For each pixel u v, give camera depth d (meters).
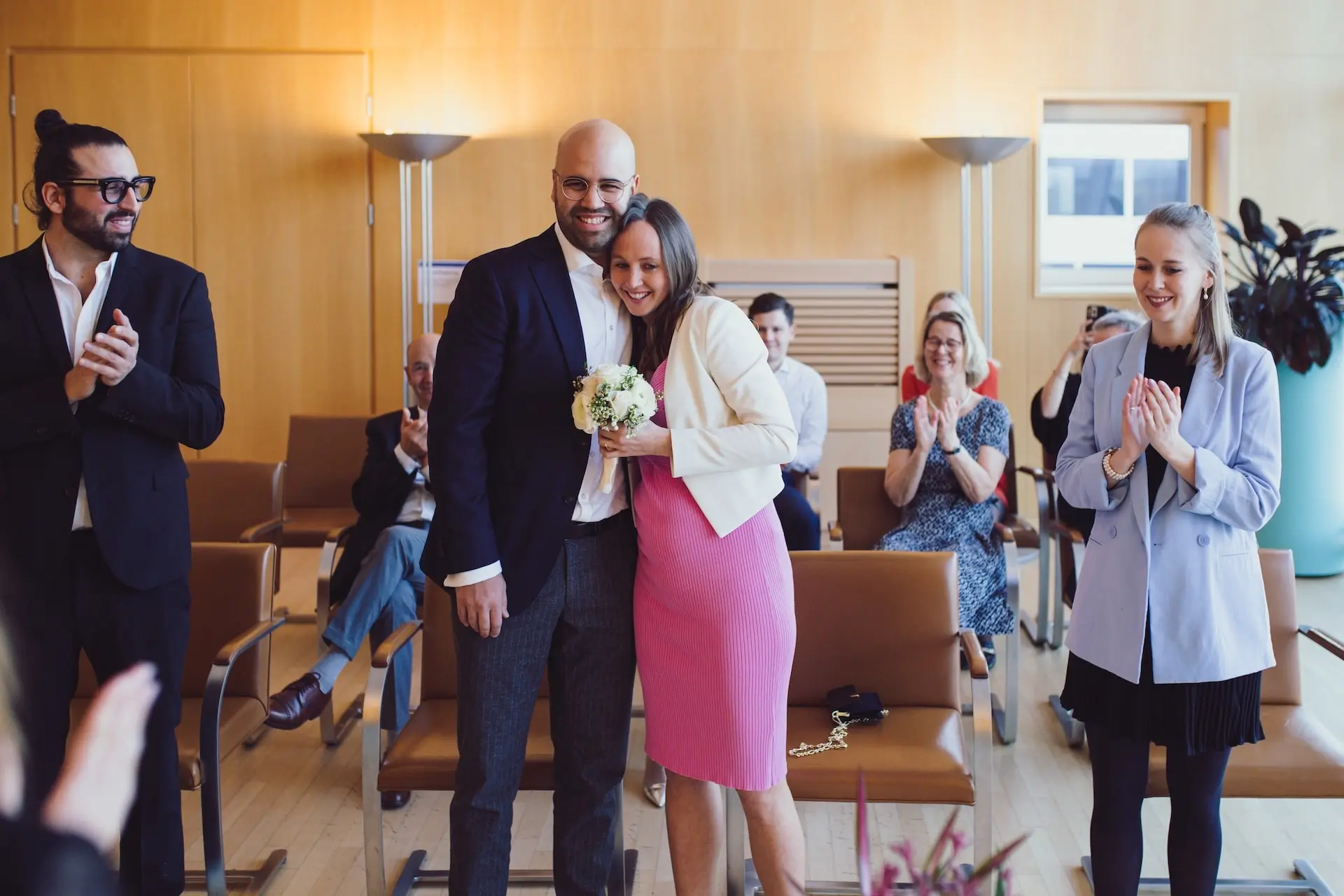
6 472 2.29
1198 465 2.17
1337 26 6.28
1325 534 5.57
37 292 2.30
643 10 6.34
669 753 2.23
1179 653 2.21
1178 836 2.33
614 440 2.07
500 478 2.18
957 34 6.33
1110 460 2.27
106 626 2.35
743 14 6.34
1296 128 6.34
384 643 2.67
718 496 2.14
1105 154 6.48
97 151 2.22
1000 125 6.36
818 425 4.65
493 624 2.15
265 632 2.80
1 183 6.42
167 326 2.40
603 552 2.23
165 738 2.40
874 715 2.68
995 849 3.01
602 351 2.21
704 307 2.15
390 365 6.54
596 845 2.31
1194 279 2.25
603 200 2.11
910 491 3.98
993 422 3.99
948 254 6.42
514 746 2.23
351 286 6.50
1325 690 4.11
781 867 2.24
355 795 3.36
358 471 4.91
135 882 2.40
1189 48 6.31
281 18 6.37
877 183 6.40
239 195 6.46
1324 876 2.87
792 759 2.50
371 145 5.96
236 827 3.16
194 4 6.36
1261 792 2.46
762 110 6.38
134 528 2.34
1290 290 5.36
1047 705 4.00
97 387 2.30
